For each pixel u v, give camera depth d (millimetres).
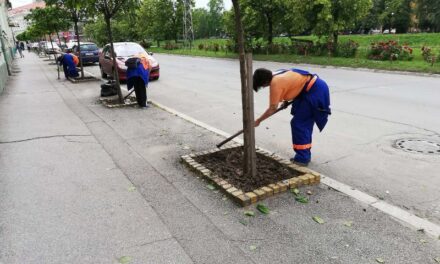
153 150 5672
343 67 16547
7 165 5168
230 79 14234
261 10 23844
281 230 3330
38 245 3197
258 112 8242
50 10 21906
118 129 6969
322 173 4637
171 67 20031
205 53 29828
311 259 2918
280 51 24016
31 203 3986
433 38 26922
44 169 4980
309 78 4449
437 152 5270
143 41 49250
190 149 5672
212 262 2906
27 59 34562
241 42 3930
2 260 3000
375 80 12453
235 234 3287
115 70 9297
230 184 4145
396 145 5621
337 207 3715
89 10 9164
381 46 18219
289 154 5398
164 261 2930
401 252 2973
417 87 10719
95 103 9852
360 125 6797
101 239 3260
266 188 3984
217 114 8234
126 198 4039
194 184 4352
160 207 3816
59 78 16312
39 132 6859
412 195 3988
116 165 5062
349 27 20969
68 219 3623
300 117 4582
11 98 11211
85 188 4332
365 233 3248
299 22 21062
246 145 4223
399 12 47750
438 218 3504
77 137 6465
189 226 3439
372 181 4367
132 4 9992
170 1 44500
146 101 9109
